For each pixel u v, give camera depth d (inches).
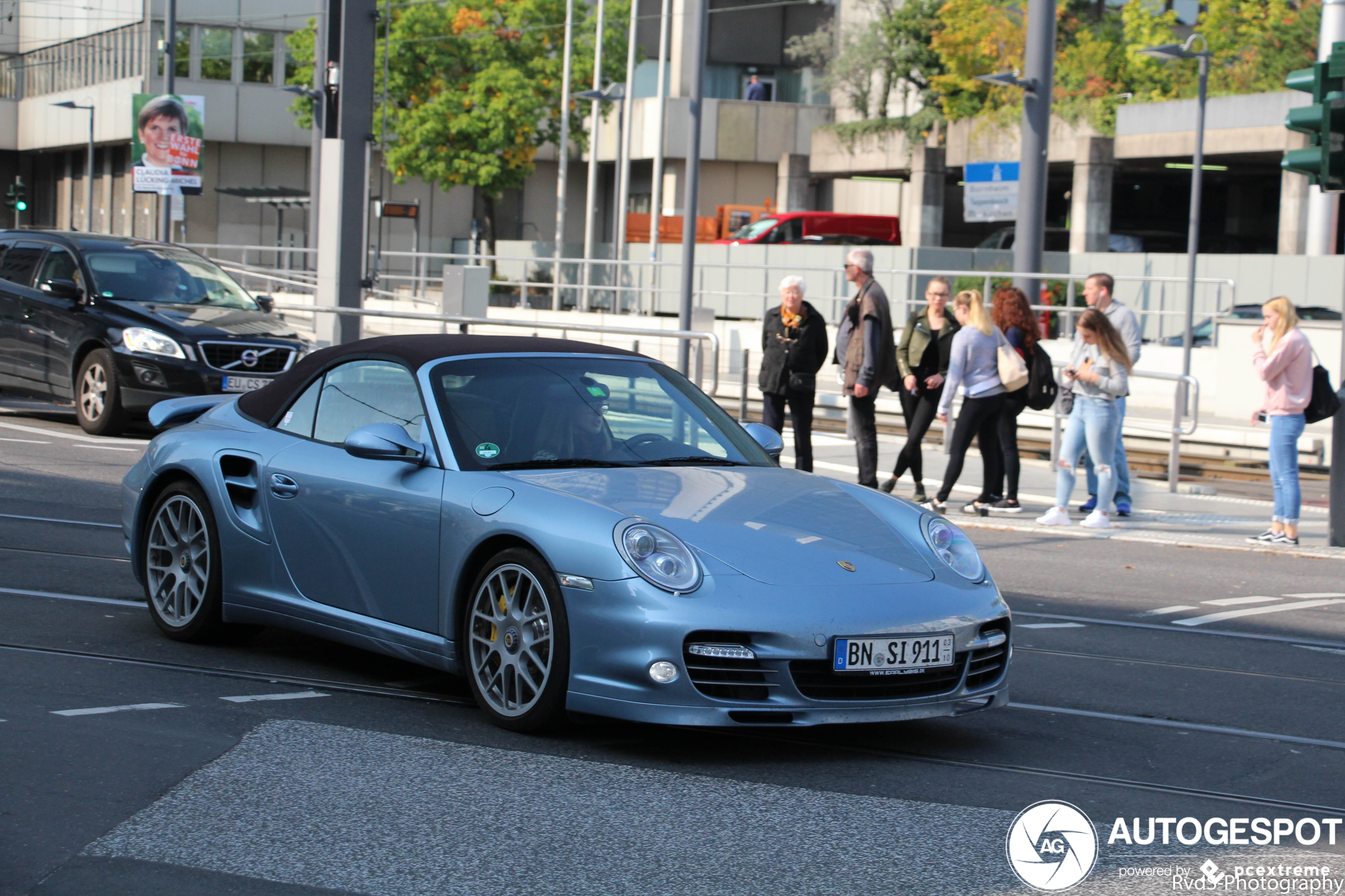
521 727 206.1
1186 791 197.6
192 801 173.6
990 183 1475.1
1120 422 475.8
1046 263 1200.8
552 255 1808.6
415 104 1884.8
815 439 713.0
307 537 237.3
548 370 243.1
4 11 2610.7
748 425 262.4
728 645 191.6
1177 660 288.2
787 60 2134.6
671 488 218.4
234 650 255.8
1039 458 701.3
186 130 1443.2
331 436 243.4
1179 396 585.9
